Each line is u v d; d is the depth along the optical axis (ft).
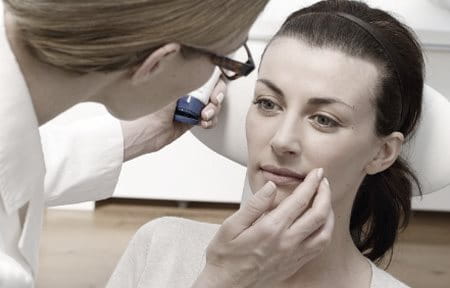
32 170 2.75
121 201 8.57
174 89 2.66
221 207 8.56
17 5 2.33
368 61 3.25
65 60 2.38
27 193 2.77
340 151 3.28
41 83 2.60
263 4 2.53
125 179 8.04
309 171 3.28
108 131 4.19
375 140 3.41
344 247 3.64
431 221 8.56
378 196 3.96
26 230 2.86
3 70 2.55
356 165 3.39
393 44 3.34
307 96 3.21
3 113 2.58
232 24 2.46
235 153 4.31
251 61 2.97
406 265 7.82
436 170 4.04
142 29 2.33
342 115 3.23
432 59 6.12
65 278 7.39
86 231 8.11
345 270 3.67
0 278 2.55
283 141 3.21
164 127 4.25
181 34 2.37
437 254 8.04
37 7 2.29
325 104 3.21
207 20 2.39
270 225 2.92
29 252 2.90
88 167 4.15
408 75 3.42
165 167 7.98
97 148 4.17
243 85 4.14
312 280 3.66
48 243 7.88
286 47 3.27
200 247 3.95
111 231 8.13
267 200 2.94
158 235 4.02
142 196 8.15
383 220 4.04
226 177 8.04
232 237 2.99
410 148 3.97
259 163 3.36
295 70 3.23
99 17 2.28
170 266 3.94
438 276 7.69
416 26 6.05
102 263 7.64
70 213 8.38
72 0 2.25
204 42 2.46
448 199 8.02
